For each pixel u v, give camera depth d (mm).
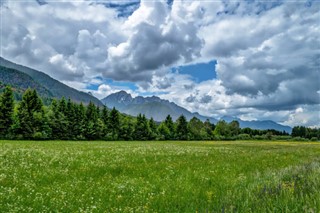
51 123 86750
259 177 11781
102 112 112000
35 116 80875
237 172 14820
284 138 168000
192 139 138375
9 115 75938
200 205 7676
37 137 79438
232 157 24438
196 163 18734
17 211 7133
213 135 158250
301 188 8148
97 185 10773
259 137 168125
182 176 13180
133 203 8336
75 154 23766
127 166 16359
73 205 7957
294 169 13125
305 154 29922
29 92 82062
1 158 18609
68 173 13484
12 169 14125
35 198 8453
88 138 100062
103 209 7648
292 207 6125
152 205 8094
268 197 7164
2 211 7160
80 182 11250
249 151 35312
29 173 13102
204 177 12797
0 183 10594
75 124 96188
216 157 24250
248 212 6188
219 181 11867
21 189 9711
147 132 119000
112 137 107500
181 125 137000
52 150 28156
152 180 12078
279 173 11984
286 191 7812
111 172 14258
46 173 13117
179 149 36781
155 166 16656
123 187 10289
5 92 76250
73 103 99188
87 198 8758
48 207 7676
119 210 7461
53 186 10406
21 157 20000
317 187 7574
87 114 103875
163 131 129875
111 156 22844
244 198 7449
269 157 24797
